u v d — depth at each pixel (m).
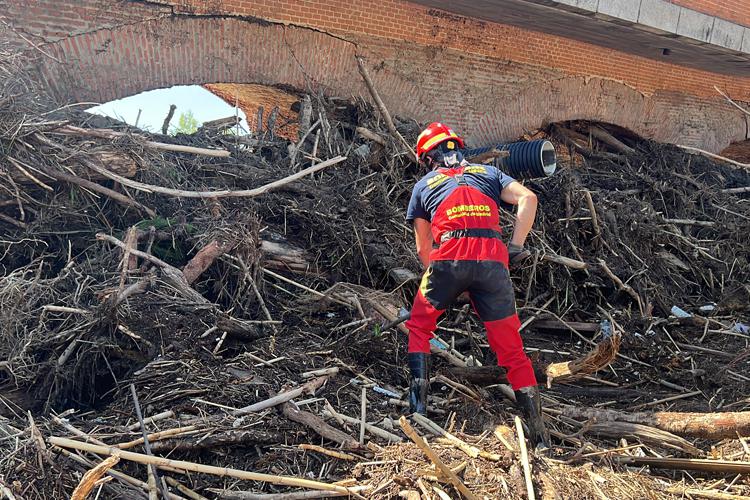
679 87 12.95
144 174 5.63
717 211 9.55
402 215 6.50
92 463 3.22
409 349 4.04
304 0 8.15
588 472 3.36
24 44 6.57
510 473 3.23
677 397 5.10
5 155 4.99
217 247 5.21
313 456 3.52
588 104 11.52
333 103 8.38
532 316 6.18
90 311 4.32
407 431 3.12
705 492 3.42
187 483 3.27
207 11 7.55
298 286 5.57
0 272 4.94
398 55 9.12
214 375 4.09
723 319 7.02
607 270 6.74
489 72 10.17
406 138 8.32
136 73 7.30
